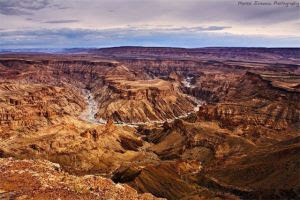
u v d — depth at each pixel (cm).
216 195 13450
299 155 14138
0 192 5975
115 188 6988
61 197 5919
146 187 13588
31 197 5800
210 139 19662
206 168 16500
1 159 8144
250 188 13562
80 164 16950
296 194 12400
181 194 13575
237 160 16550
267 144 18950
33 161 8069
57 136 19375
